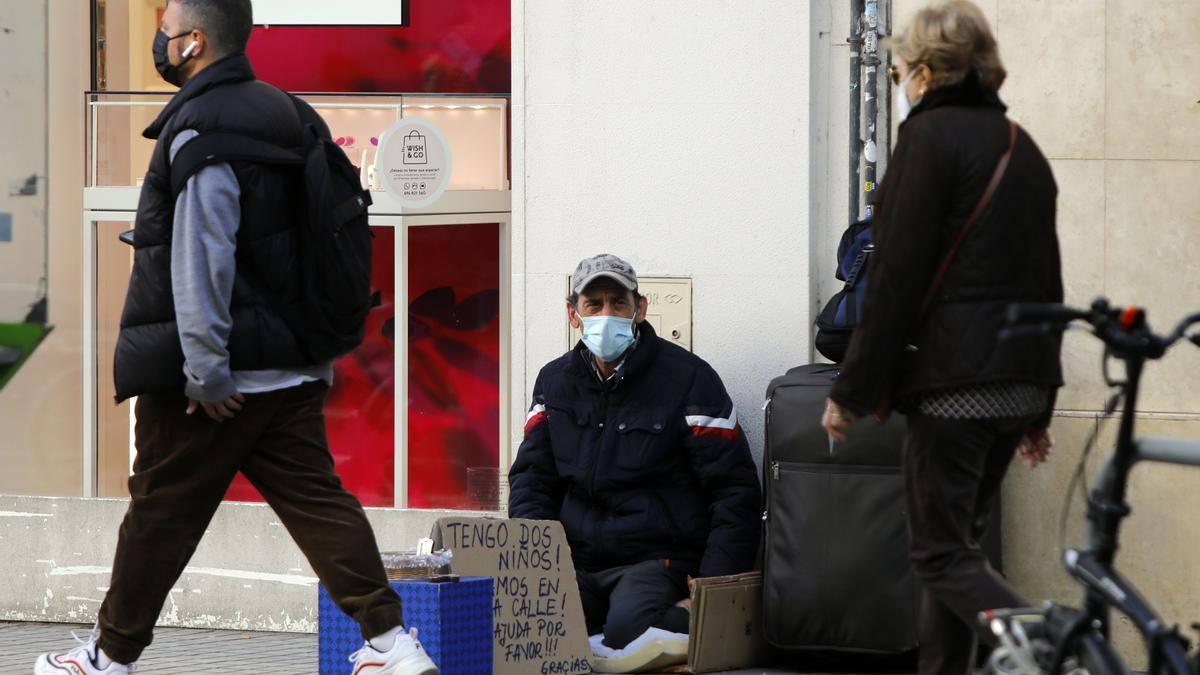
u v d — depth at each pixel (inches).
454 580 907.4
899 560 991.6
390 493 1222.3
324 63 1304.1
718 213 1141.1
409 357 1220.5
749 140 1133.7
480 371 1214.3
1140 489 1055.6
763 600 1029.8
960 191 689.6
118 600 806.5
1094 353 1060.5
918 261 683.4
